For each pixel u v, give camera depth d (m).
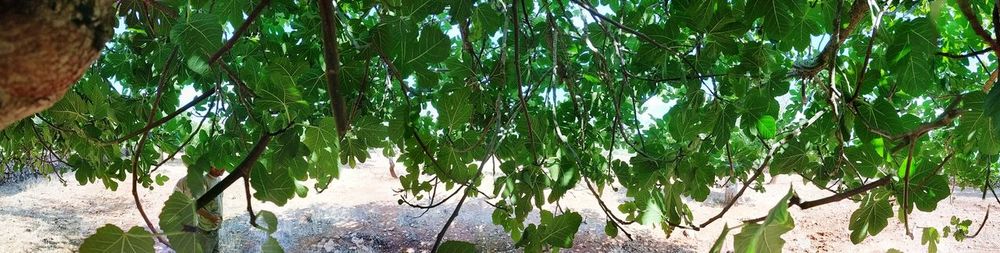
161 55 2.28
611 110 3.32
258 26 2.29
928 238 1.69
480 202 10.39
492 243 8.41
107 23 0.56
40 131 2.70
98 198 9.92
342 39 1.95
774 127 1.88
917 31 1.52
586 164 2.69
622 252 8.13
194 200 0.83
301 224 8.93
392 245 8.33
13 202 9.07
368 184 11.97
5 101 0.49
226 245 7.78
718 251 0.67
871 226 1.81
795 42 1.91
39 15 0.48
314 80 1.86
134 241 0.80
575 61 3.28
